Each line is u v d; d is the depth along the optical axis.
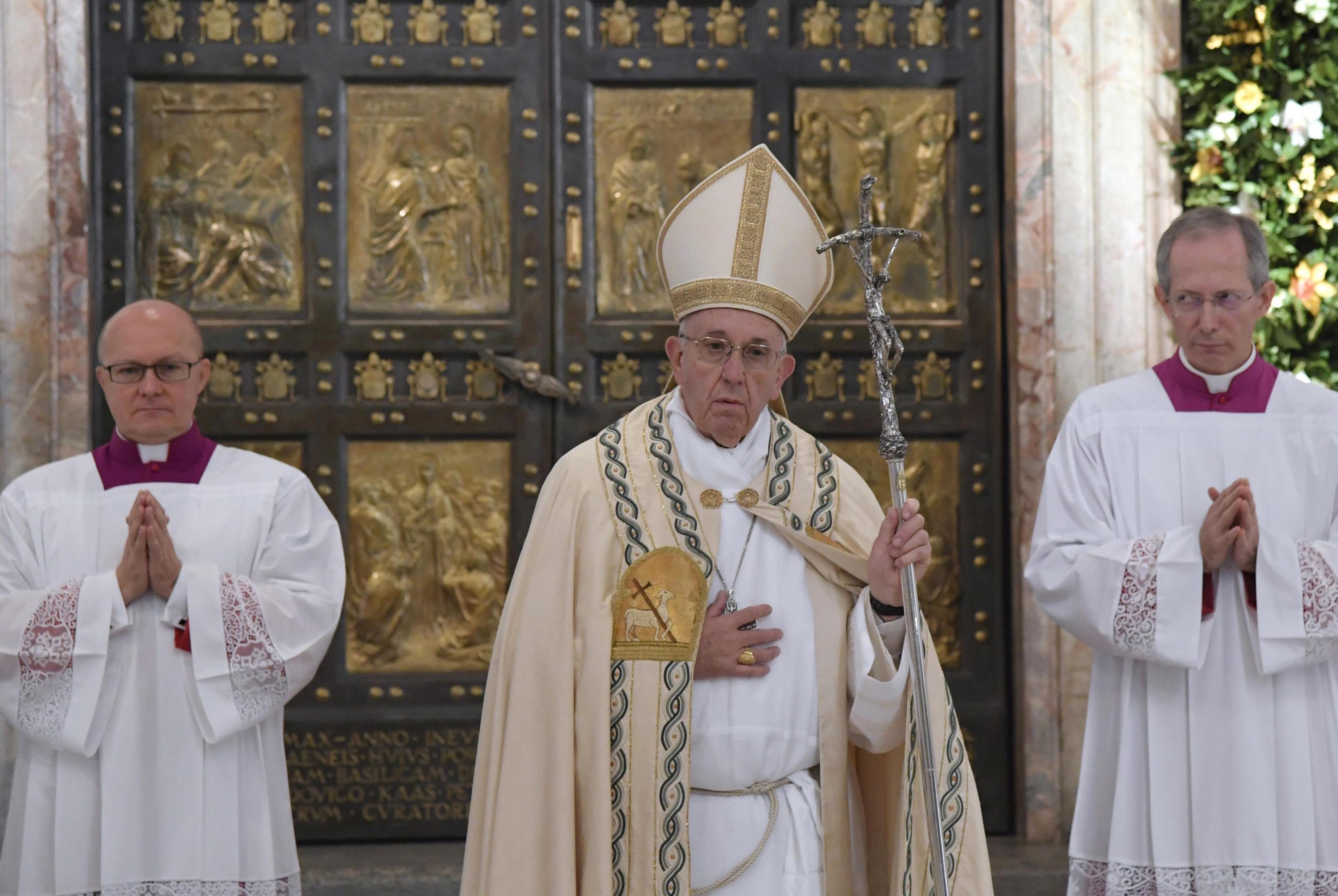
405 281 6.77
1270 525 4.21
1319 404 4.29
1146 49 6.64
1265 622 3.98
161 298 6.64
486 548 6.73
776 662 3.23
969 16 6.96
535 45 6.84
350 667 6.64
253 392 6.67
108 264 6.59
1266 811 4.05
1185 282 4.19
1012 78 6.77
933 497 6.86
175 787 4.15
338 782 6.59
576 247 6.77
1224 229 4.18
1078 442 4.36
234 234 6.69
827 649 3.28
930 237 6.92
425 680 6.66
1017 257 6.67
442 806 6.62
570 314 6.79
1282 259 6.42
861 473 6.86
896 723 3.23
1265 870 4.04
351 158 6.77
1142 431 4.32
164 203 6.66
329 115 6.74
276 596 4.23
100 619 4.07
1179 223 4.29
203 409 6.62
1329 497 4.21
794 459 3.45
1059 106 6.65
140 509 4.11
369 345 6.70
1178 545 4.05
